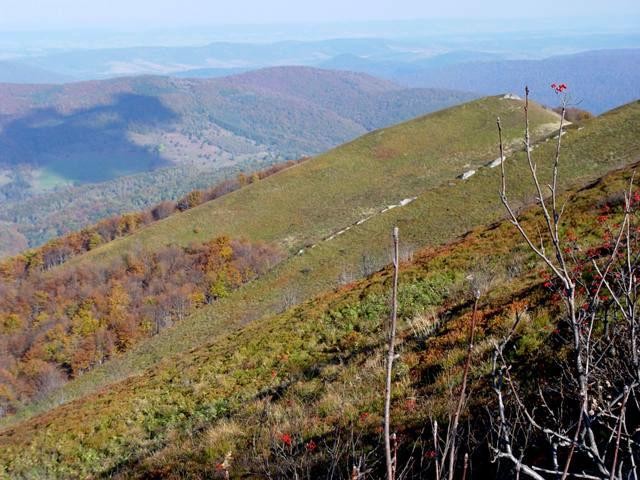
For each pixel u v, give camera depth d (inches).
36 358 1875.0
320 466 230.5
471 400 242.8
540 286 371.6
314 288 1549.0
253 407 400.8
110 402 630.5
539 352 262.8
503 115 2871.6
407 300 578.2
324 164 2815.0
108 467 452.8
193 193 3794.3
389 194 2378.2
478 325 353.1
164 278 2175.2
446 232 1605.6
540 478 71.2
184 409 522.9
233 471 269.7
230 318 1610.5
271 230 2386.8
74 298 2178.9
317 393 380.8
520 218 775.1
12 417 1439.5
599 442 158.6
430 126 2923.2
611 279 243.9
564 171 1722.4
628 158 1644.9
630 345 86.3
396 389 307.4
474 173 1972.2
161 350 1561.3
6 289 2378.2
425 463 208.8
